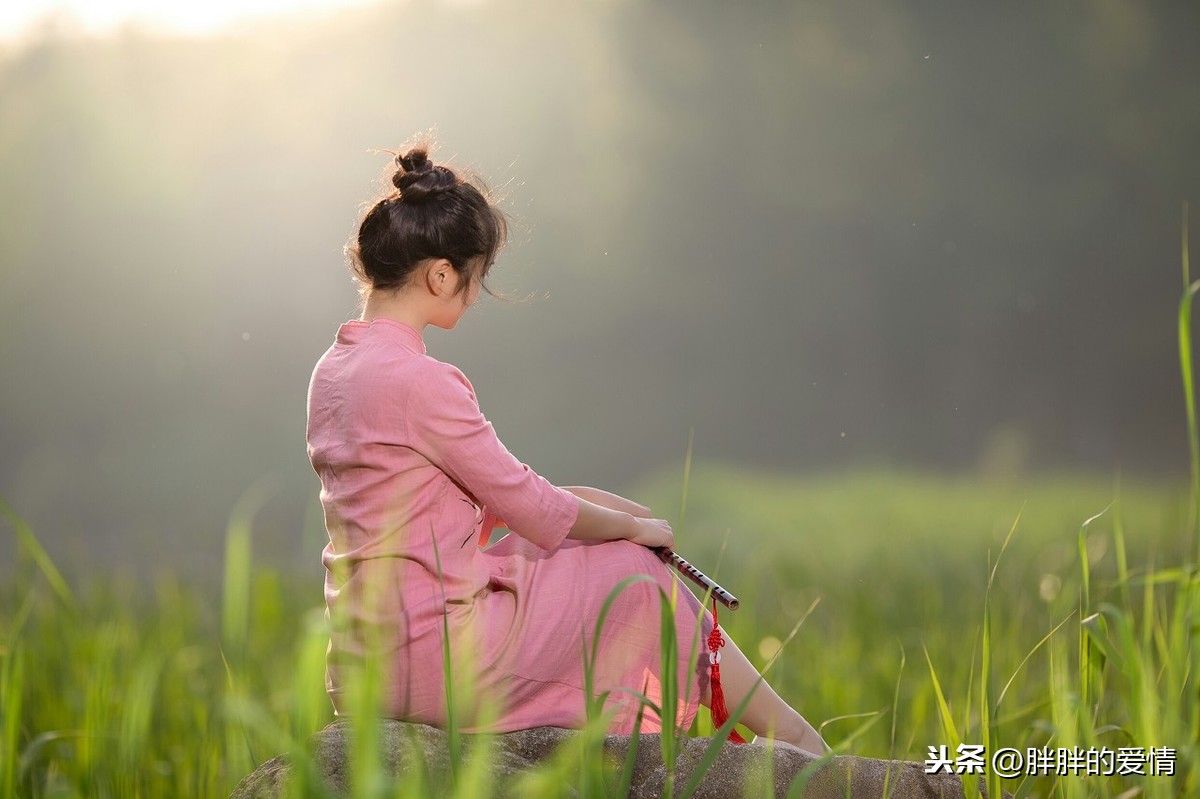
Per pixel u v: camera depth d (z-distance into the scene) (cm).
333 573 577
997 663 915
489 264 591
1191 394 523
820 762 488
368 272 583
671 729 479
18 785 640
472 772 456
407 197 571
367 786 430
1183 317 516
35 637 939
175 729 834
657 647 581
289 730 728
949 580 1566
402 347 567
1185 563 546
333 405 569
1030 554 1708
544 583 576
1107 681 813
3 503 659
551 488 567
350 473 561
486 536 609
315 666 451
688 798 482
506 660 556
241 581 546
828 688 920
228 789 677
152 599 1603
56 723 813
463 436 549
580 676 572
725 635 585
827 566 1823
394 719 553
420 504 554
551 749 552
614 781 527
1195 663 521
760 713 585
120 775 667
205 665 1067
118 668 919
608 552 590
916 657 1048
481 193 588
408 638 545
